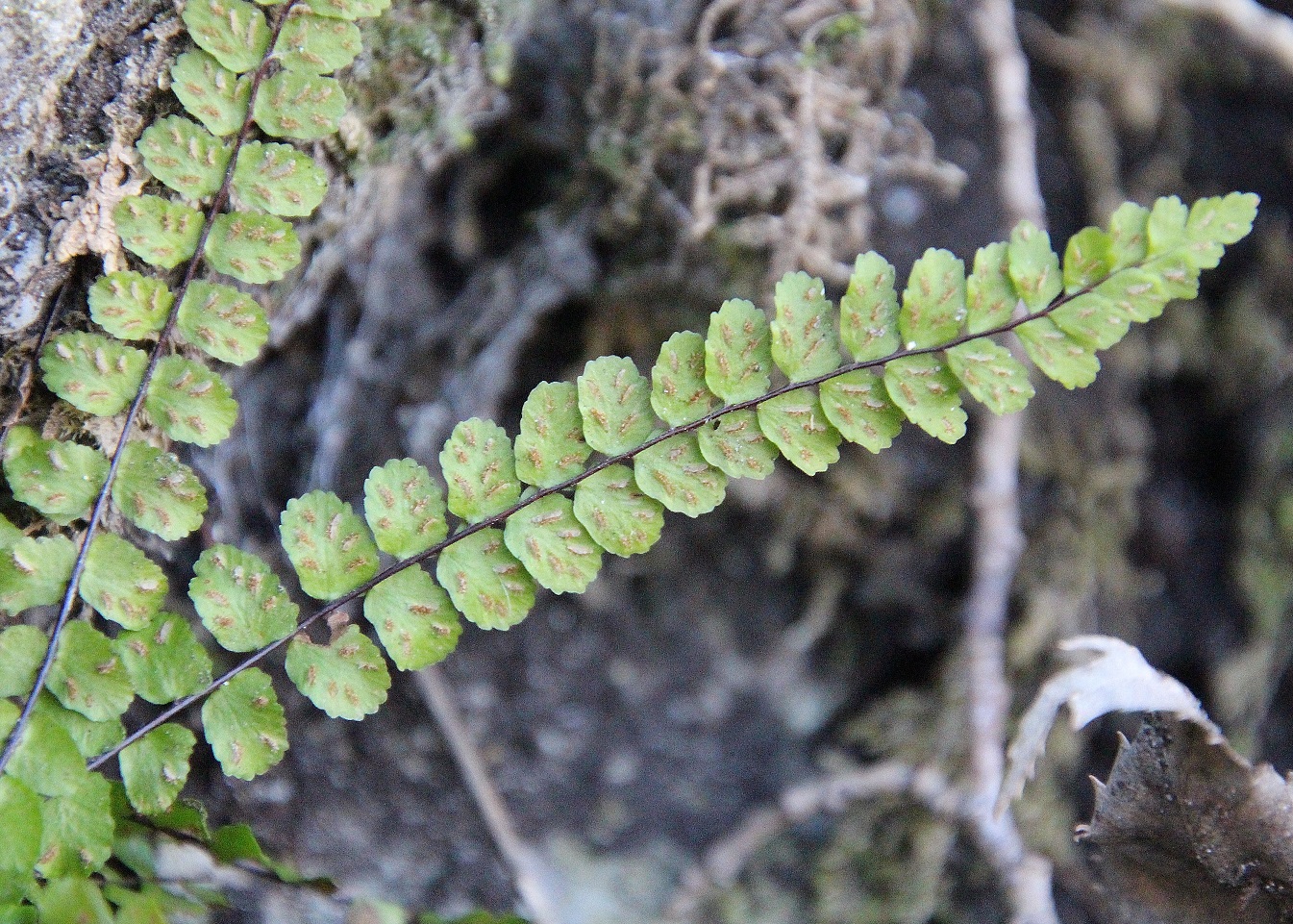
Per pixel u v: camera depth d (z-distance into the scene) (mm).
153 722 258
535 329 321
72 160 259
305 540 259
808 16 308
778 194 310
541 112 313
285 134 259
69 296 262
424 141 301
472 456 259
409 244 314
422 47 286
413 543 260
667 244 315
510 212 321
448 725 325
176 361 259
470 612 259
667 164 312
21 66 255
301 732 317
